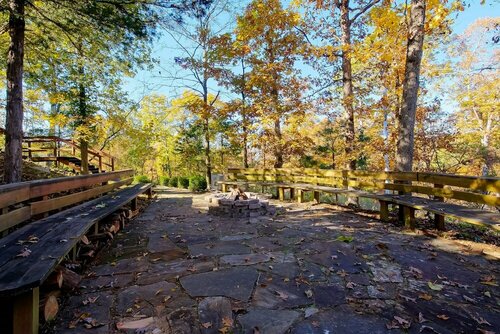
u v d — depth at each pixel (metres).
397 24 7.69
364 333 1.92
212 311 2.21
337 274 2.88
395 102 9.98
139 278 2.85
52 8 5.23
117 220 4.63
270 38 10.05
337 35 9.36
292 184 8.18
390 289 2.55
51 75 8.06
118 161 23.42
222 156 17.38
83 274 2.96
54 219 3.39
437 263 3.14
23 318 1.75
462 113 15.17
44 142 11.78
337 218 5.56
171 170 23.38
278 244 3.91
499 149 13.42
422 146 10.83
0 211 2.62
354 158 9.21
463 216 3.48
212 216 5.99
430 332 1.92
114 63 7.02
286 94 9.99
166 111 18.66
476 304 2.29
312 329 1.96
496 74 13.92
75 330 1.98
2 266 1.92
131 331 1.96
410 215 4.60
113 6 4.95
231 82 11.40
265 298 2.41
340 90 11.24
